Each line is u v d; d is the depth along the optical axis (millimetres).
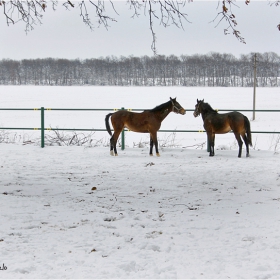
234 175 11312
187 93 85438
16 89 98500
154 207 8055
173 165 12914
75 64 142125
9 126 34094
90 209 7820
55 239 5992
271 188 9758
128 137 25609
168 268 4910
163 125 34938
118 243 5855
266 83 129000
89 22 9258
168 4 8789
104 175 11352
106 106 56656
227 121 14438
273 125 37031
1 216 7148
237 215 7426
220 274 4734
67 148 16609
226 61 130500
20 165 12820
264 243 5840
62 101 64438
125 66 134125
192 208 7957
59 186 9914
